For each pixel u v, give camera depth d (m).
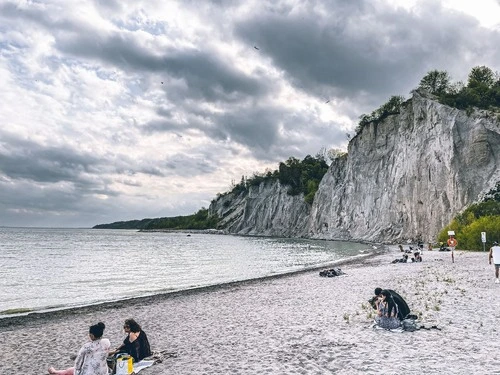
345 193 121.12
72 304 23.30
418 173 83.56
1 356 11.95
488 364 8.45
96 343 8.41
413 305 15.48
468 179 69.88
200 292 25.84
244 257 61.44
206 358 10.27
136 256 64.38
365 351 9.91
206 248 88.38
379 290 12.75
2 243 103.06
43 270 43.03
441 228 74.00
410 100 95.69
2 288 30.27
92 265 49.03
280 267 46.09
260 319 15.36
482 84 94.50
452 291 18.50
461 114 76.94
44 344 13.42
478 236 48.59
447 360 8.84
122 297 25.84
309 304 18.19
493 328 11.51
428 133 83.25
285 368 8.99
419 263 36.44
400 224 91.88
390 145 108.31
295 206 166.75
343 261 48.62
